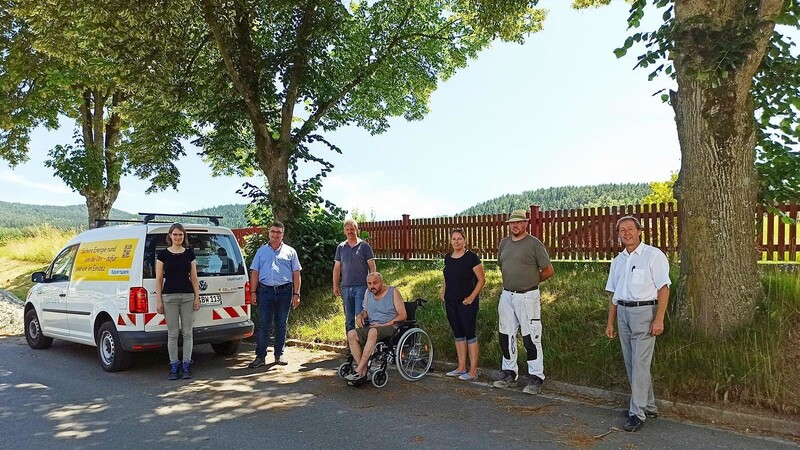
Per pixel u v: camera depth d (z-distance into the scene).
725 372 5.52
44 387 6.87
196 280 7.44
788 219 7.28
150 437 4.99
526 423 5.25
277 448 4.66
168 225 7.88
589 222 11.31
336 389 6.65
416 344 7.09
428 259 14.47
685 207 6.51
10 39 20.17
